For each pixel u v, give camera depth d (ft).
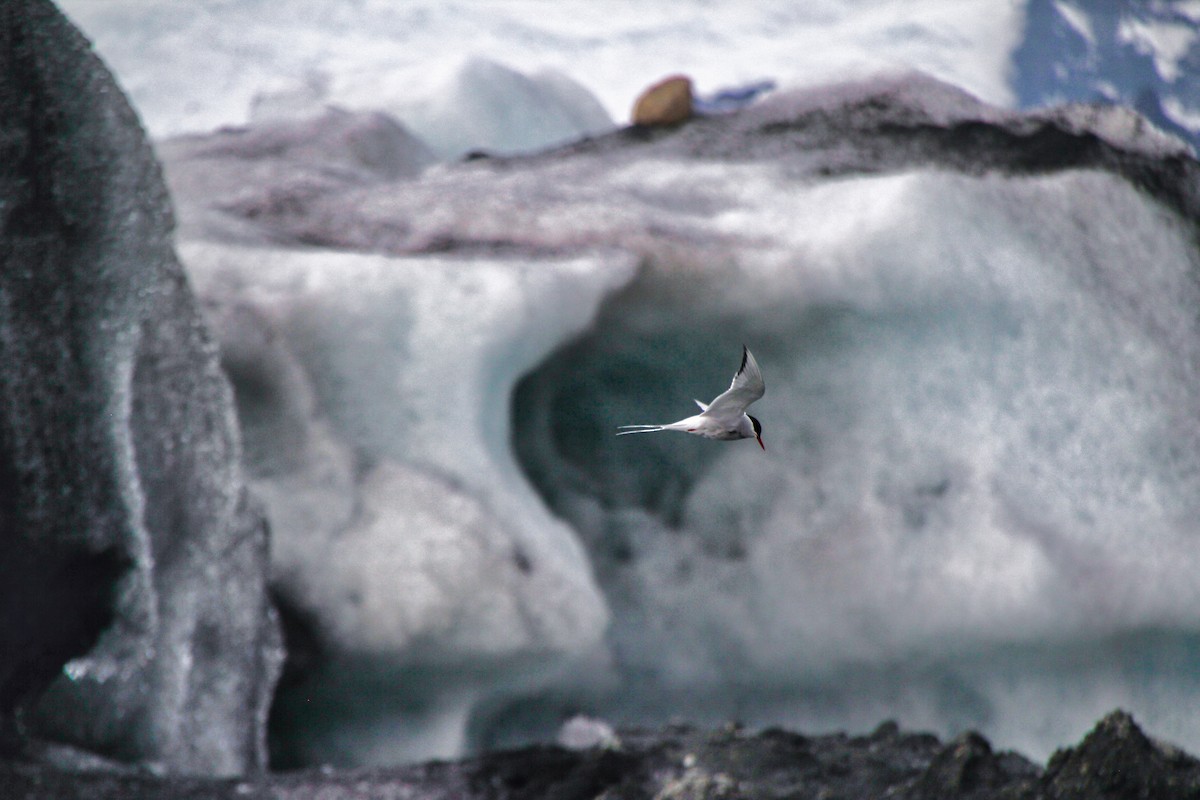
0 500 104.17
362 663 148.97
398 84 319.06
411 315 159.94
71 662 111.14
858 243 176.65
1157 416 176.86
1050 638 164.76
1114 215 192.95
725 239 176.76
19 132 108.58
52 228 110.22
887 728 117.19
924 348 177.58
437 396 157.07
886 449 175.22
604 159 210.18
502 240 176.45
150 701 116.57
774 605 172.96
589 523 178.70
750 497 178.40
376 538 150.20
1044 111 210.38
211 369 126.31
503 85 322.75
